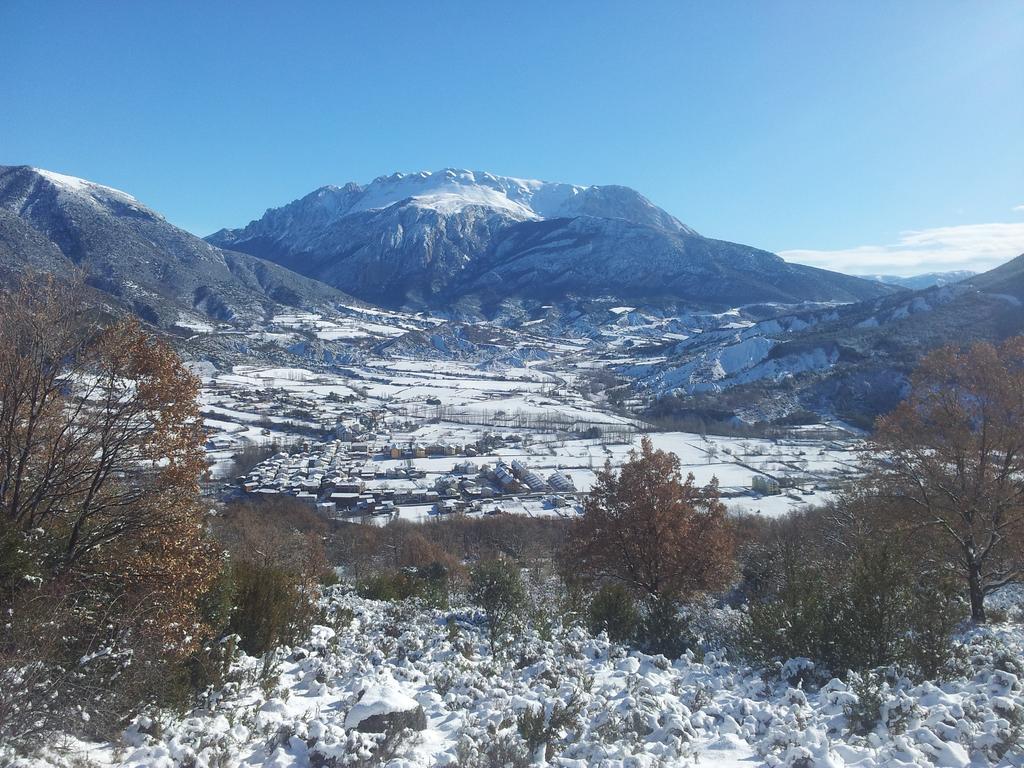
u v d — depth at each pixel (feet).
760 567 75.87
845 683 30.48
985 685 28.17
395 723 24.40
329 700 29.58
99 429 35.27
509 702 27.37
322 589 60.39
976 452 59.16
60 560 32.14
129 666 26.35
